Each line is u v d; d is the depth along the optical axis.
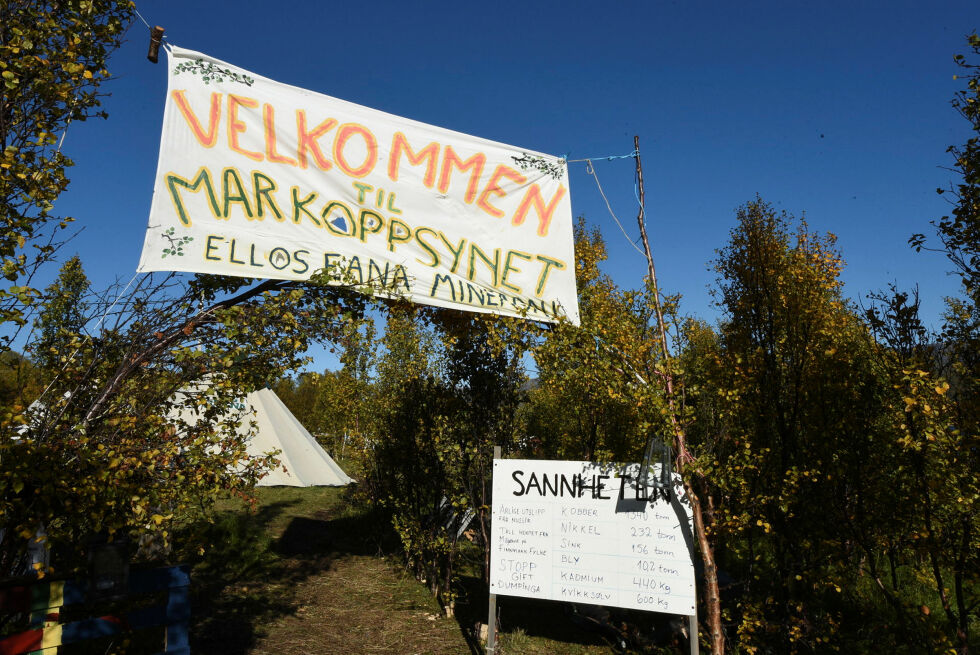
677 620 6.49
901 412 4.84
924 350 4.84
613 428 7.59
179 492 3.92
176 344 4.30
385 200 5.71
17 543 3.62
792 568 5.98
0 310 3.25
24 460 3.15
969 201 4.51
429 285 5.69
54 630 3.40
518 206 6.29
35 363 4.03
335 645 6.37
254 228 5.08
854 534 5.57
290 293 4.55
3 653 3.19
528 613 7.68
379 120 5.86
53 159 3.69
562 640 6.74
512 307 5.98
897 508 5.40
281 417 11.77
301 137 5.45
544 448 9.77
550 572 5.46
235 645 6.17
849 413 5.73
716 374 6.32
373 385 10.91
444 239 5.88
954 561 4.81
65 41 4.02
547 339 5.48
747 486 5.53
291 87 5.52
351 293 5.17
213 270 4.82
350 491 15.23
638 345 4.94
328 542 11.50
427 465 8.66
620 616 7.35
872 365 5.46
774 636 6.28
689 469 4.69
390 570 9.63
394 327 9.70
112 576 3.60
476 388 7.18
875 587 7.37
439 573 8.68
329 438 24.02
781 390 6.54
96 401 3.92
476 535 10.34
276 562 9.81
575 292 6.33
